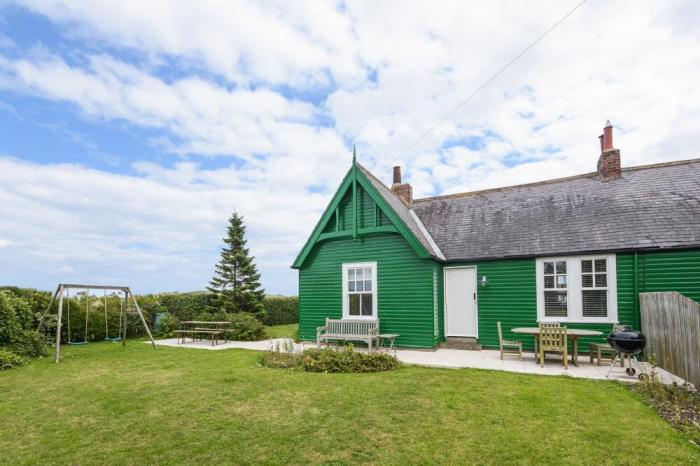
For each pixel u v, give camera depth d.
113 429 5.41
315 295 14.84
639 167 13.55
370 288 13.70
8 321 11.49
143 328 17.84
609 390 7.31
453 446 4.76
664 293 8.94
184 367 9.81
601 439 4.96
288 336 17.66
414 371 9.09
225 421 5.68
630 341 8.48
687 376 7.77
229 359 10.94
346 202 14.46
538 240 12.52
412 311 12.85
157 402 6.68
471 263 13.28
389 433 5.19
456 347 13.03
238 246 23.36
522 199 14.62
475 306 13.22
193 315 20.64
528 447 4.71
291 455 4.52
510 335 12.48
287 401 6.65
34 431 5.36
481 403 6.49
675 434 5.11
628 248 10.87
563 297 11.90
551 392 7.15
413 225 14.36
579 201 13.20
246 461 4.36
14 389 7.68
